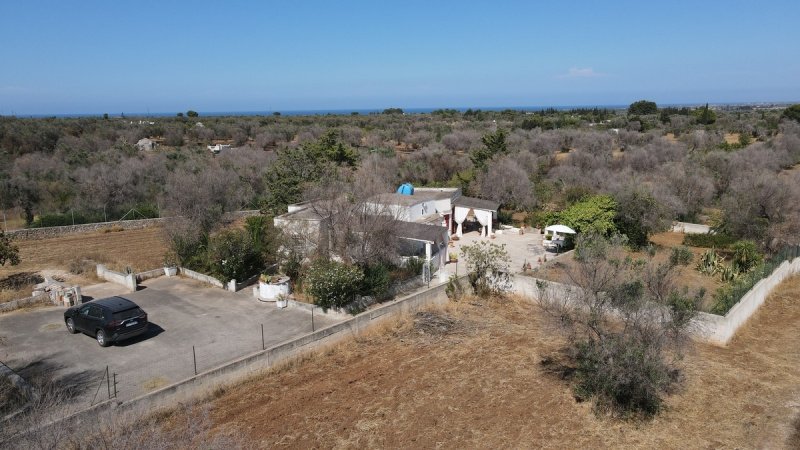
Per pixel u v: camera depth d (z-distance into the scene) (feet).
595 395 46.75
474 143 225.97
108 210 122.21
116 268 83.92
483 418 44.70
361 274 67.97
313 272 67.41
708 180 130.82
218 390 48.80
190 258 83.51
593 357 46.44
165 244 97.91
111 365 51.65
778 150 174.81
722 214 102.63
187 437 34.60
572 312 53.01
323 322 63.46
